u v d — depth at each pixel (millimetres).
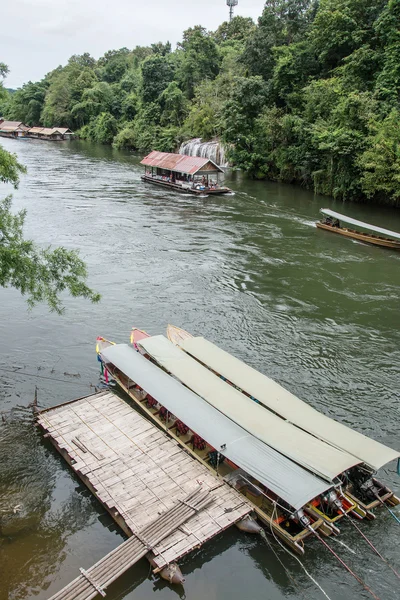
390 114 53938
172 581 13859
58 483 17734
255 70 87812
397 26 58625
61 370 24656
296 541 15117
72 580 14000
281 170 76938
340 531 16031
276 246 44625
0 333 27906
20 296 32625
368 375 24828
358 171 60156
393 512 16891
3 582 13914
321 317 30906
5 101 27172
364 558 15141
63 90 158500
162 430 20328
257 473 16031
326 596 13984
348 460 16234
